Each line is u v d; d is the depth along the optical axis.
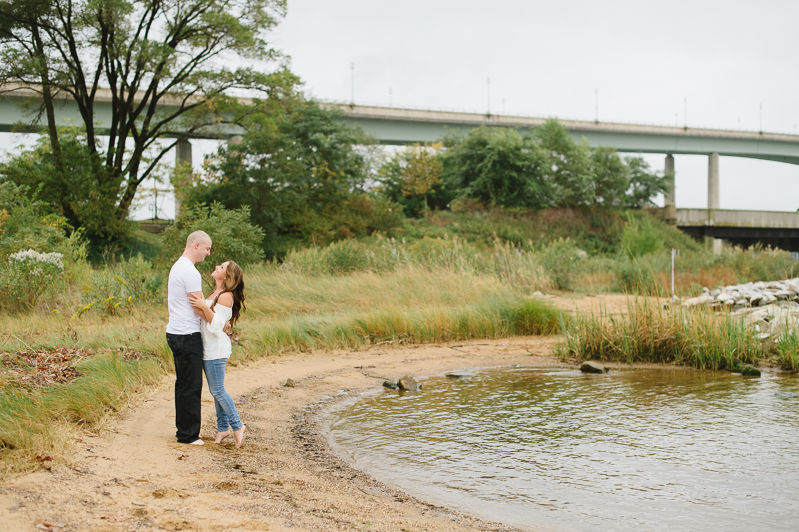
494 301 13.53
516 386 8.14
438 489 4.28
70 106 39.94
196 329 4.89
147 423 5.34
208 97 29.17
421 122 55.28
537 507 3.94
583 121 61.06
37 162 26.56
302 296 15.02
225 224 18.23
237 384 7.91
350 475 4.54
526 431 5.82
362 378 8.67
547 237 43.94
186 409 4.85
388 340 11.66
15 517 2.91
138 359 7.65
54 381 5.88
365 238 36.75
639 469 4.68
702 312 10.53
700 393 7.55
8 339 8.12
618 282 21.78
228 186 32.00
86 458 3.98
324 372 9.02
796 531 3.56
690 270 24.88
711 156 68.38
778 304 15.44
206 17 26.17
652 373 9.11
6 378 5.61
